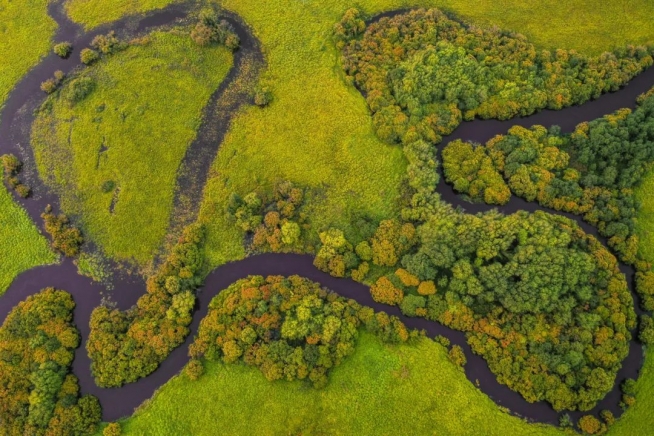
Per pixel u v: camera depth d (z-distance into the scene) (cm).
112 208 9488
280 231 8938
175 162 9794
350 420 7875
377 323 8281
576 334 7825
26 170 9925
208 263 9069
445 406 7906
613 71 9731
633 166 8812
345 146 9688
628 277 8506
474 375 8119
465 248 8469
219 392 8081
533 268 7988
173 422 7950
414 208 8962
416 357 8206
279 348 8062
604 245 8700
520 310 7994
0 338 8381
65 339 8394
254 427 7875
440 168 9400
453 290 8375
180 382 8206
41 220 9512
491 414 7844
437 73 9688
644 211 8856
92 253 9200
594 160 9094
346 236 9031
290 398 7988
